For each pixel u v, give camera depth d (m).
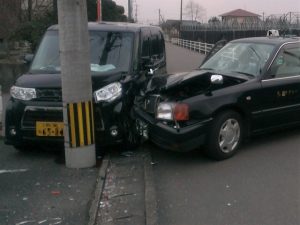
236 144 4.50
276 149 4.77
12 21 13.30
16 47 15.26
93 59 5.02
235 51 5.23
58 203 3.49
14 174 4.17
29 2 13.80
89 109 4.24
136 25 5.74
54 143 4.48
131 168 4.28
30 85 4.49
